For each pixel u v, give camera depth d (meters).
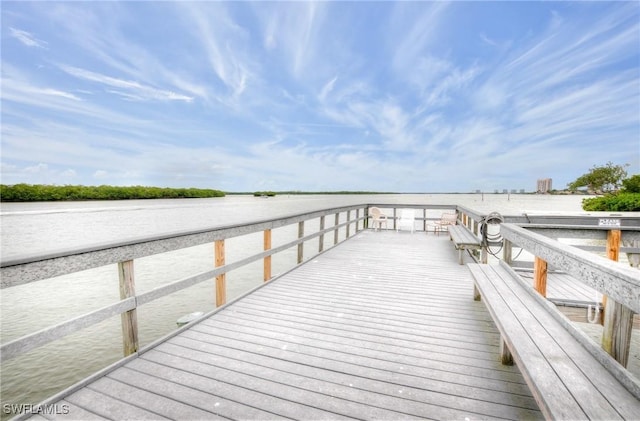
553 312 1.95
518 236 2.67
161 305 7.04
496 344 2.47
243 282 8.77
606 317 1.44
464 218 8.70
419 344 2.47
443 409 1.72
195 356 2.29
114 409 1.71
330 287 3.97
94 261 1.96
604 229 3.13
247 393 1.87
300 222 5.21
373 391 1.89
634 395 1.19
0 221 24.45
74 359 4.91
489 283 2.69
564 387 1.25
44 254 1.68
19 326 6.01
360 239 8.13
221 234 3.23
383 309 3.22
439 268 4.97
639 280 1.12
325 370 2.12
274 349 2.40
